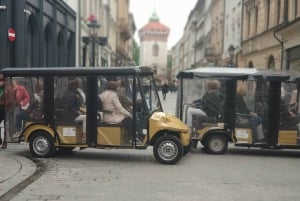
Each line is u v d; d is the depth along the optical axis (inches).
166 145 402.3
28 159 404.5
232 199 282.2
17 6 692.1
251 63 1305.4
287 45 936.9
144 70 424.5
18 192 293.3
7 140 443.8
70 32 1155.3
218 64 2009.1
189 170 376.2
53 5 938.1
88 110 421.4
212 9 2310.5
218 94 478.3
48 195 285.3
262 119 475.2
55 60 951.0
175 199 279.4
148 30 5413.4
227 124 475.8
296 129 474.0
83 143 424.8
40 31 827.4
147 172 365.1
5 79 436.1
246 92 475.8
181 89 487.2
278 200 282.8
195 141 485.1
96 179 335.3
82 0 1325.0
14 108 437.4
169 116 423.2
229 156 462.0
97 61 1425.9
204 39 2741.1
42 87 428.8
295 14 904.3
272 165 413.1
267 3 1129.4
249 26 1357.0
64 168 379.2
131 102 413.1
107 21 2058.3
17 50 692.1
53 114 428.1
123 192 295.3
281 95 473.4
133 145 414.6
